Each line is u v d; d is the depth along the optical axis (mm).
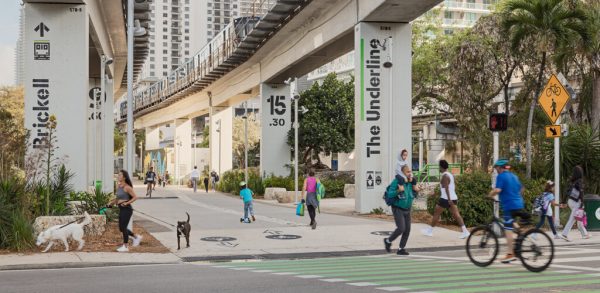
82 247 14141
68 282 9781
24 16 21578
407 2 22000
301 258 13461
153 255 13367
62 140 21578
